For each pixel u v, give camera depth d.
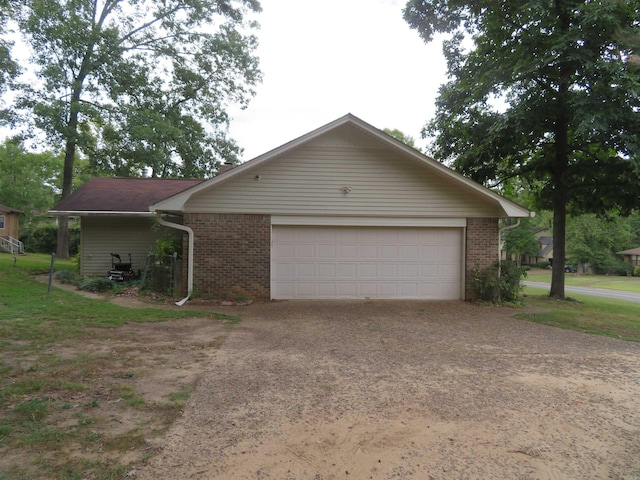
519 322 9.63
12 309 8.68
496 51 14.16
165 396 4.60
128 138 22.83
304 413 4.26
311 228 12.19
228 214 11.72
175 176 28.25
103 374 5.22
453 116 15.92
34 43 21.38
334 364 5.97
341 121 11.44
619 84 10.82
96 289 11.98
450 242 12.53
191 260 11.58
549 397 4.85
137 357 6.03
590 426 4.09
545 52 11.91
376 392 4.89
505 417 4.26
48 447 3.40
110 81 22.89
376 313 10.28
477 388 5.09
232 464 3.26
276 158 11.78
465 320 9.68
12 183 37.84
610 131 11.69
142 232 16.17
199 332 7.80
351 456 3.44
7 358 5.68
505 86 13.62
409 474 3.19
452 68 16.41
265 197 11.81
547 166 14.73
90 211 14.54
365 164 12.04
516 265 12.70
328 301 11.95
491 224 12.37
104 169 24.00
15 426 3.73
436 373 5.65
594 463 3.40
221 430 3.83
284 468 3.23
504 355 6.69
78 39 21.44
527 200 17.28
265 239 11.82
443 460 3.40
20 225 38.62
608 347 7.46
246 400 4.56
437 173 12.07
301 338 7.55
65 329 7.38
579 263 49.41
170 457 3.33
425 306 11.41
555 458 3.46
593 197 14.70
